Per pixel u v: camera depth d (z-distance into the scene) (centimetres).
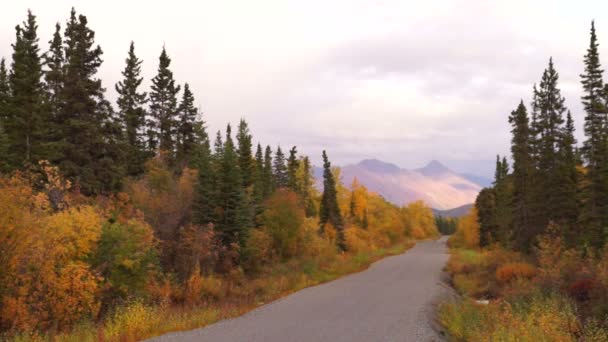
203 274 2627
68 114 2969
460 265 3784
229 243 3062
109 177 2991
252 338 1302
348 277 3378
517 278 2497
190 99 4794
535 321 1349
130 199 2838
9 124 2983
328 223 5381
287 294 2448
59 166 2777
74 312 1689
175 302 2212
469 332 1329
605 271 1664
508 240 4241
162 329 1423
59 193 2202
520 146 4303
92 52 3084
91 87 3011
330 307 1938
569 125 4084
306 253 3925
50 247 1681
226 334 1359
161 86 4703
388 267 4275
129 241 2008
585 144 3712
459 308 1767
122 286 1906
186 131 4653
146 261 2127
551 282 1902
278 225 3697
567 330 1267
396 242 9531
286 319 1636
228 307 1936
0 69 3906
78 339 1339
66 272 1664
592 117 3684
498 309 1630
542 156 4003
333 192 5644
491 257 3644
